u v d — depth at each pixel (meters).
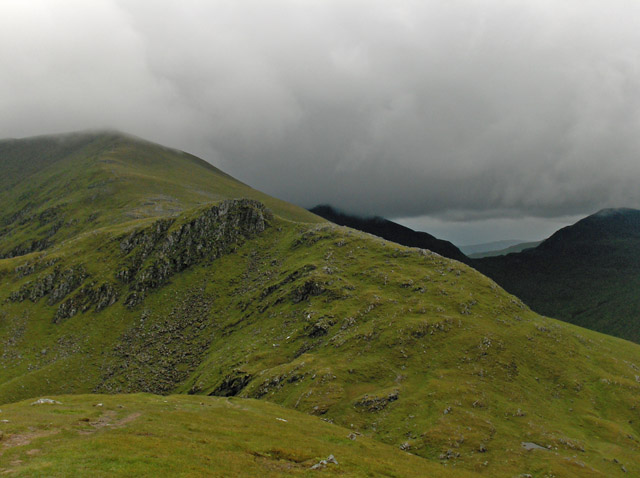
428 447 79.31
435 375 107.69
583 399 107.19
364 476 44.31
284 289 185.00
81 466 34.00
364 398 98.38
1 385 166.75
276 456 46.84
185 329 197.50
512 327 134.62
